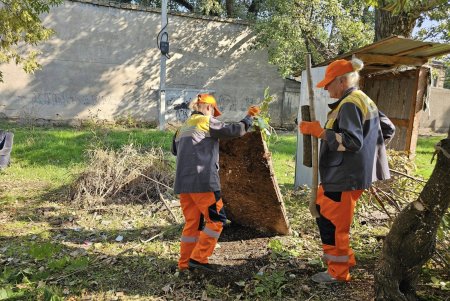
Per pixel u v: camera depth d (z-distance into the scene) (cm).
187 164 362
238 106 1722
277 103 1775
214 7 1706
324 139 327
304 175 696
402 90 722
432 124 2033
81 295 344
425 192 297
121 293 348
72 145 961
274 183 436
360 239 465
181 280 370
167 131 1371
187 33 1619
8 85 1410
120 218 551
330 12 1389
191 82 1644
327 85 344
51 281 367
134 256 423
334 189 330
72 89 1485
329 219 340
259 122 407
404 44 559
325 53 1468
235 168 446
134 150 688
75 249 445
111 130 1335
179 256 423
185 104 1628
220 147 440
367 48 584
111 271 390
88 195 600
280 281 357
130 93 1558
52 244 452
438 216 296
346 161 325
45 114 1462
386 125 360
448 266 366
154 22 1559
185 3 2089
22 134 1079
